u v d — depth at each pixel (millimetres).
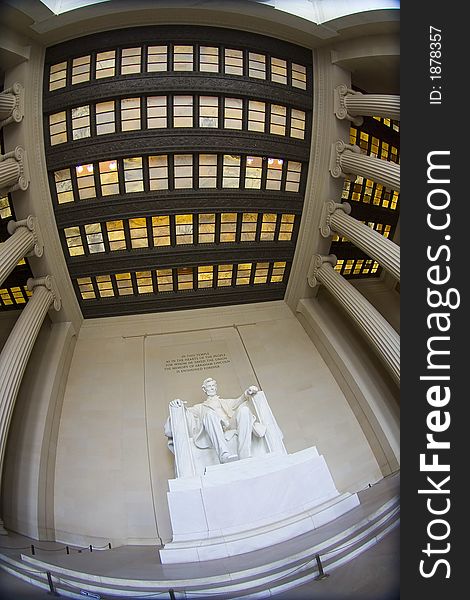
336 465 15172
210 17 14609
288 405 16875
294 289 20531
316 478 11172
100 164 16609
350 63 16141
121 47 15078
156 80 15305
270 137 17156
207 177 17641
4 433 11945
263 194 18250
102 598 7402
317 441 15812
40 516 13227
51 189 16891
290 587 7008
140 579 8258
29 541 11820
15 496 13445
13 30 13922
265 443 12453
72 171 16594
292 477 11047
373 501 10109
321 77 16719
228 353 18750
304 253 19688
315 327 19219
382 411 15727
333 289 17859
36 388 15992
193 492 10602
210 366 18172
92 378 17500
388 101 14492
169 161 16875
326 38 15594
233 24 14914
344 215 17500
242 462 11414
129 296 19812
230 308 20625
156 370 17906
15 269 18016
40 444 14445
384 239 15164
